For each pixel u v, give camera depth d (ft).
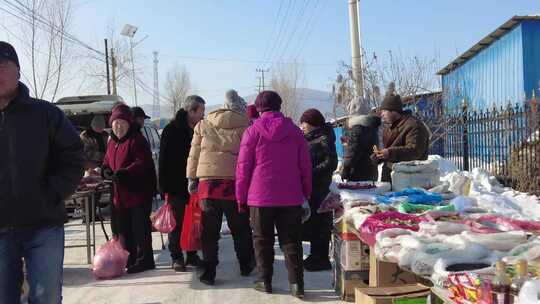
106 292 17.79
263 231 16.79
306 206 17.29
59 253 11.37
